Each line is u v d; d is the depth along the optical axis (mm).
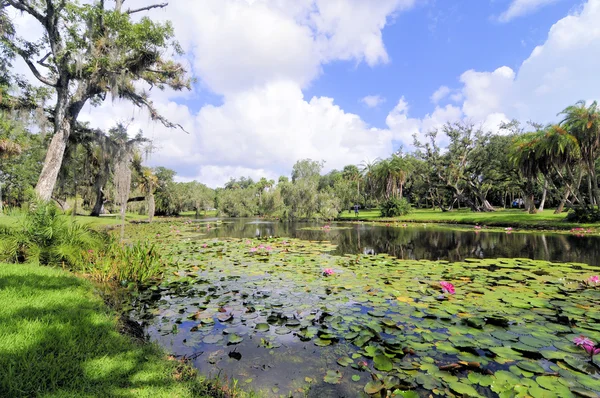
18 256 5340
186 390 1916
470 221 18656
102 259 5414
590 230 12500
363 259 7047
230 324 3293
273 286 4789
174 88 13812
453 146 32188
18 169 18766
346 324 3227
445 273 5508
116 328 2852
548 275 5238
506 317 3316
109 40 10922
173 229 16922
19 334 2340
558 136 15188
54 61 10859
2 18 9930
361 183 37375
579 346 2574
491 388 2043
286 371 2377
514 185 28594
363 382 2203
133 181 24141
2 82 11070
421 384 2115
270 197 32812
